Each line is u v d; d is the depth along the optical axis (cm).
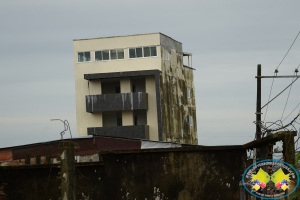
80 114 6900
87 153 3431
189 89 8025
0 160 3431
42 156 3325
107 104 6700
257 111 3042
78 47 7112
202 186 1992
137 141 3459
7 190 2106
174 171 2005
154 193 1995
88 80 6925
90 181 2058
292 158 1684
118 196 2003
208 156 2009
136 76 6756
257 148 1952
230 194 1980
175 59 7500
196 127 8194
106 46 7056
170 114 7056
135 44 6975
